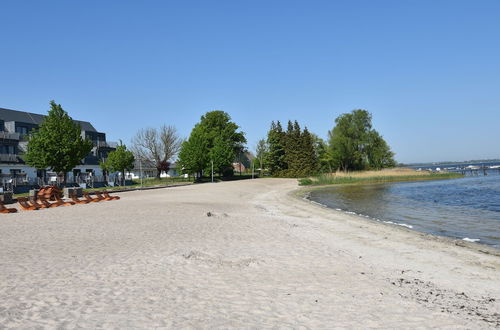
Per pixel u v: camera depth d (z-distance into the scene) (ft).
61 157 132.87
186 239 39.40
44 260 29.50
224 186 177.78
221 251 34.24
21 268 26.94
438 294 24.52
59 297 20.93
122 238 39.55
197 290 23.03
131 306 19.89
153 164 280.31
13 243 36.58
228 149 263.70
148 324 17.62
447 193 124.57
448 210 79.51
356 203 99.66
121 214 61.41
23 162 168.55
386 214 75.10
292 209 84.12
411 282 27.32
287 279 26.30
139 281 24.36
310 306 21.03
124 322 17.75
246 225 51.96
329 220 64.13
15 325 16.98
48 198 94.17
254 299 21.81
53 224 50.08
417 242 43.80
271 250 35.88
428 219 66.64
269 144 318.24
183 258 30.73
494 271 31.04
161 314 18.94
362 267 31.22
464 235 50.31
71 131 135.33
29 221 53.78
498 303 22.97
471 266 32.68
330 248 38.58
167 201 89.35
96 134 236.02
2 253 32.01
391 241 44.37
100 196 94.68
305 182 206.18
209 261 30.35
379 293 23.97
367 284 25.96
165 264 28.78
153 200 92.99
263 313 19.71
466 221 63.41
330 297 22.72
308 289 24.14
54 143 131.64
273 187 191.01
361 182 218.59
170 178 276.82
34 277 24.66
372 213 77.20
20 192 135.44
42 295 21.17
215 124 298.35
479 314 20.84
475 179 229.86
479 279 28.63
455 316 20.35
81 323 17.44
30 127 193.77
